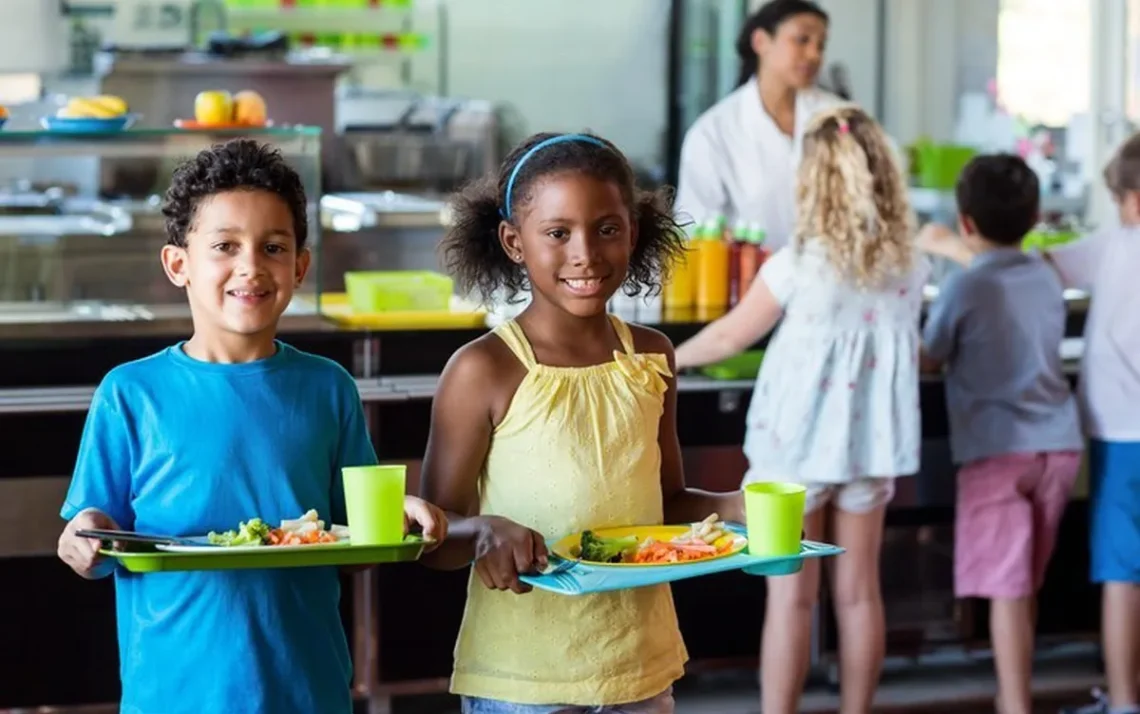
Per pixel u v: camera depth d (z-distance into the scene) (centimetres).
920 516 427
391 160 624
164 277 410
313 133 374
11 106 479
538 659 212
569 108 724
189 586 200
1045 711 421
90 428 205
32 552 367
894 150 356
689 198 477
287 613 203
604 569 194
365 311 405
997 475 382
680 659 223
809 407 354
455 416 215
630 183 212
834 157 348
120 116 363
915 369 359
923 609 434
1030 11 721
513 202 213
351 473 190
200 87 575
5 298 402
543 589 210
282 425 206
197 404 204
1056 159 714
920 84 737
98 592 380
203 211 201
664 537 211
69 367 365
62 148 354
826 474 355
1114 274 390
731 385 399
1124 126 695
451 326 395
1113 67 700
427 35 713
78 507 203
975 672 450
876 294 353
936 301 393
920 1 733
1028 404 381
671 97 718
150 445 203
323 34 703
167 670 201
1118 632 394
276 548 184
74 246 405
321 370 212
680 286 436
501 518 199
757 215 475
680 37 711
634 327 228
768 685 373
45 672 378
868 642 371
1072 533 440
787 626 370
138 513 204
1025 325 380
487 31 716
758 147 474
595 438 214
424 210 541
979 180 381
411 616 398
